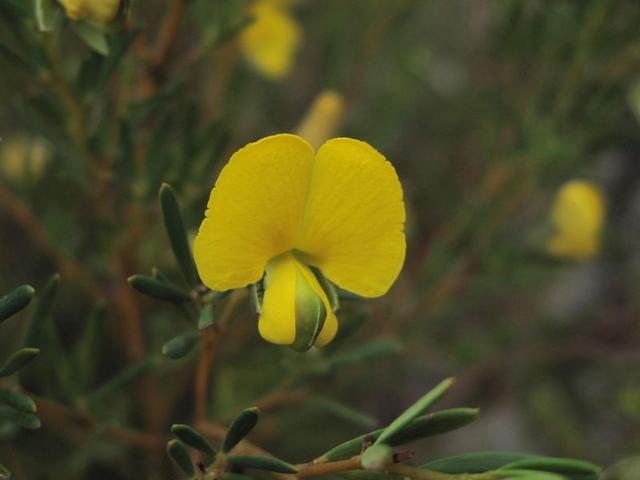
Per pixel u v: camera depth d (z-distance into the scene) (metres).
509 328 0.26
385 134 0.26
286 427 0.22
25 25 0.14
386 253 0.12
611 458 0.26
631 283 0.30
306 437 0.24
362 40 0.25
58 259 0.20
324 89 0.26
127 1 0.13
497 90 0.22
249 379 0.20
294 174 0.11
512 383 0.28
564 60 0.19
